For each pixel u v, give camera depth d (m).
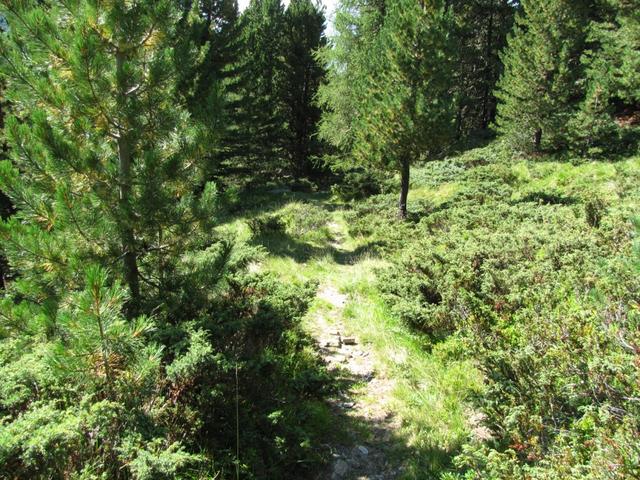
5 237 4.40
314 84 30.28
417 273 9.01
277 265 11.96
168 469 2.97
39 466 3.01
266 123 26.81
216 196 5.45
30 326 4.09
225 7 20.81
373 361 7.05
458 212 13.59
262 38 30.42
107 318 3.41
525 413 3.81
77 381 3.63
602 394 3.61
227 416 4.43
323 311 9.18
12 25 4.60
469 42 35.38
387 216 17.25
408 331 7.79
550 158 20.69
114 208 4.91
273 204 21.95
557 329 4.53
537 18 20.72
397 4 15.36
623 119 22.38
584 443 3.23
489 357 4.69
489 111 35.72
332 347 7.56
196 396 4.25
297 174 31.36
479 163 22.95
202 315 5.41
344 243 15.39
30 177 4.91
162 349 4.09
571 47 20.72
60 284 4.64
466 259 8.68
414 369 6.59
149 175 4.85
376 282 10.08
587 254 7.14
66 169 4.61
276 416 4.41
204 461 3.82
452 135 14.86
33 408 3.30
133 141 5.11
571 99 24.45
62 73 4.82
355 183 23.31
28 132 4.67
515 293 6.71
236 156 25.09
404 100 14.60
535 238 8.80
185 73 5.24
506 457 3.39
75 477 2.92
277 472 4.26
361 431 5.33
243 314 6.04
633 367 3.38
